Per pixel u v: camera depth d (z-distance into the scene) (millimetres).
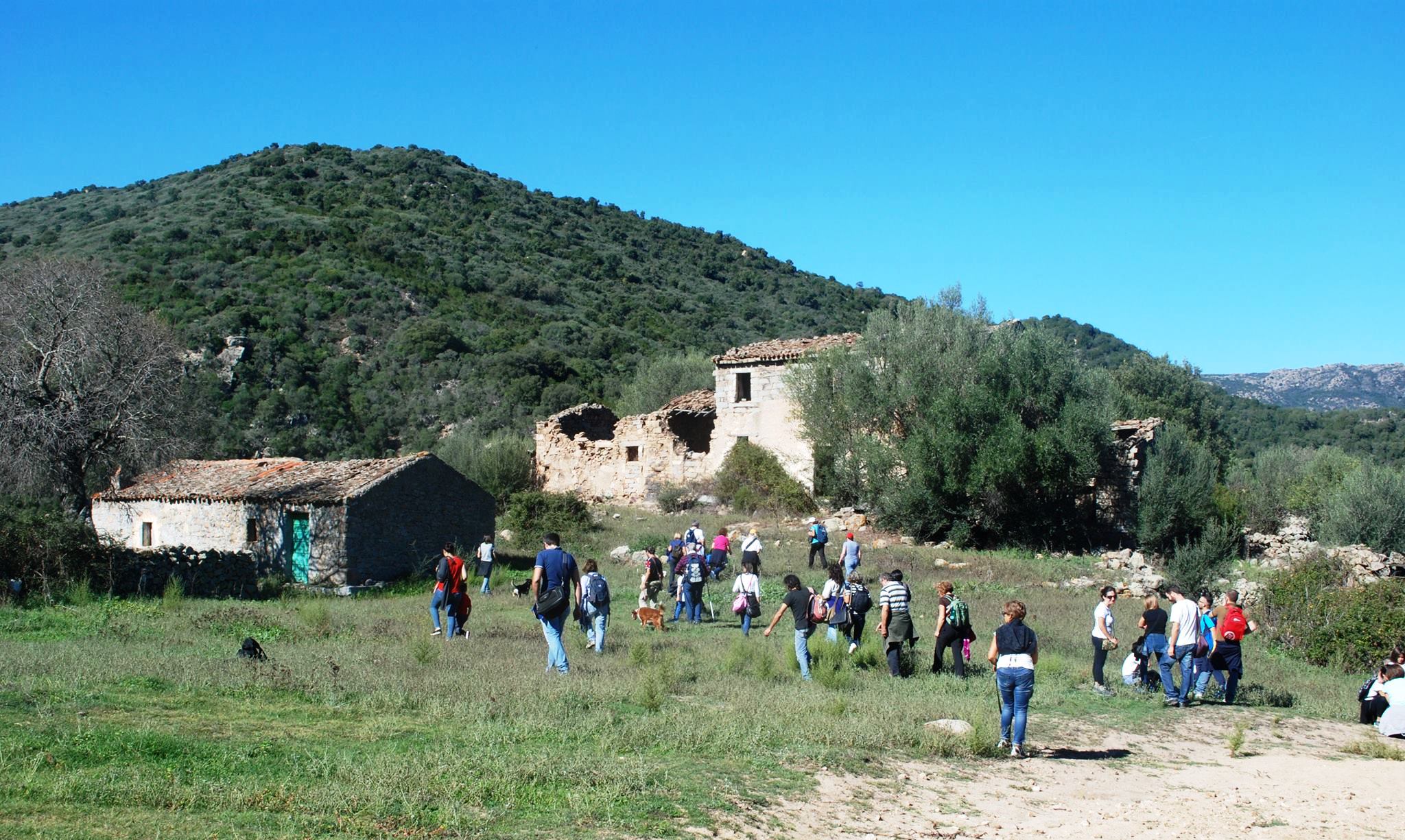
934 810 8789
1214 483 37906
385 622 19250
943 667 16312
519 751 9234
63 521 22875
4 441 26781
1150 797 9758
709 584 26641
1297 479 53125
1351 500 39344
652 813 7836
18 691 10211
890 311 39781
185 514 31359
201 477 33062
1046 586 28391
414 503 29609
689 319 96562
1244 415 101438
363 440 61281
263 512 29203
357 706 10984
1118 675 17016
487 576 27812
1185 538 35031
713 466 44594
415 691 11672
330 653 14547
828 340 42594
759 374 43656
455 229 107562
